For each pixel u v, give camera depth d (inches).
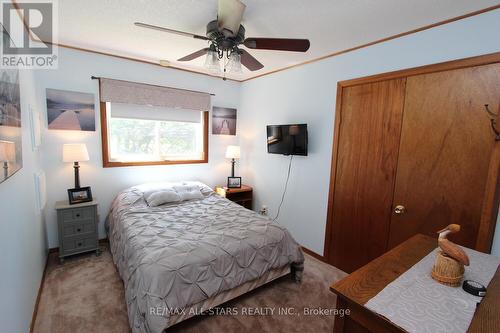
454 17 72.5
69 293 83.9
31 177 78.4
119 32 91.7
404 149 85.7
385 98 90.1
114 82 118.7
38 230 87.4
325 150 112.4
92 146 118.9
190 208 110.6
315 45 96.7
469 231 72.3
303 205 124.8
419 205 82.9
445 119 76.0
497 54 65.7
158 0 69.4
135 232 82.7
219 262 71.8
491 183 67.0
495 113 66.7
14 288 53.2
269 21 77.8
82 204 105.8
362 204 99.5
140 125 134.2
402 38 84.7
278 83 135.9
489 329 31.2
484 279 42.9
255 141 155.0
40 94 103.8
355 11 71.1
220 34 68.8
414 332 30.6
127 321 72.4
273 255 84.6
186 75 142.5
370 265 47.2
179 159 147.6
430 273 44.3
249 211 108.7
